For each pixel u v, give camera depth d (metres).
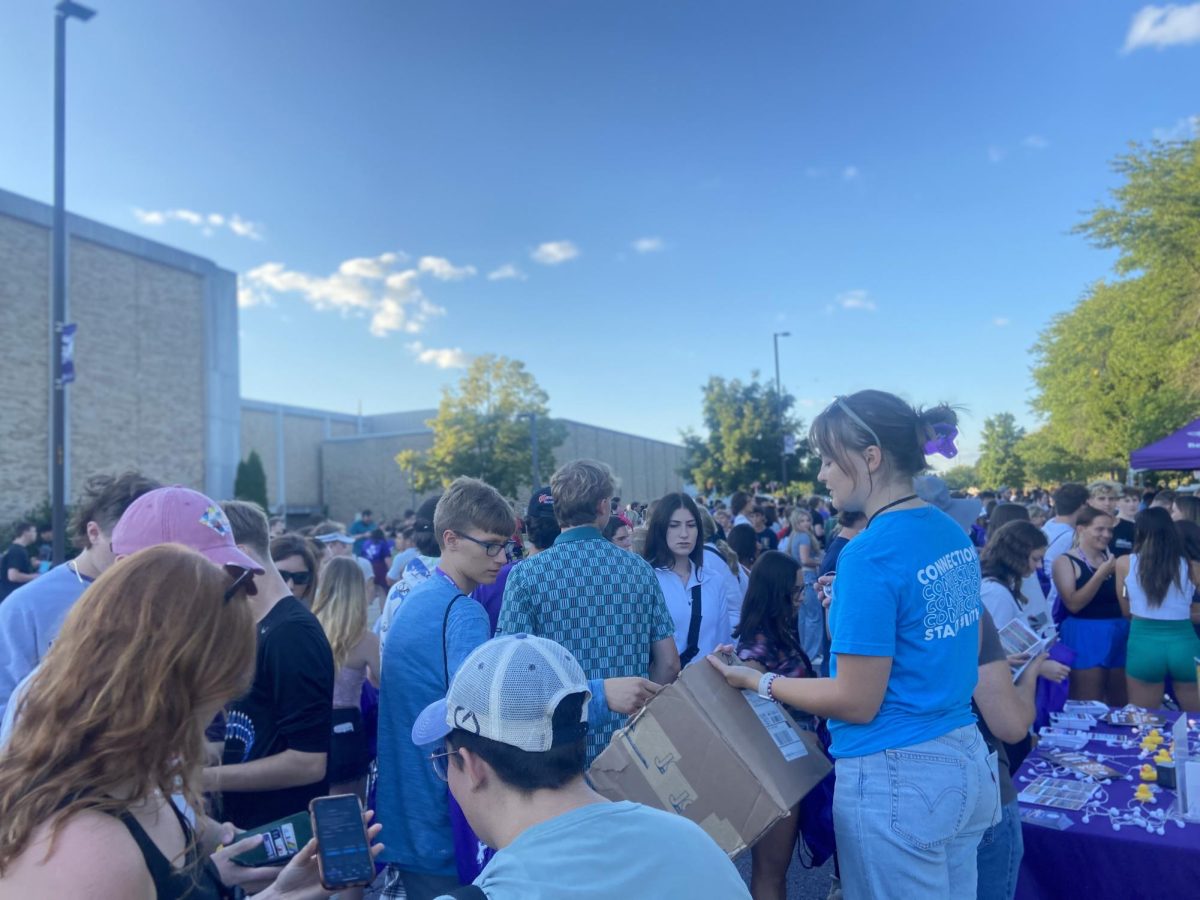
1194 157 19.52
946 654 2.18
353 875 1.65
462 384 35.12
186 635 1.39
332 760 4.19
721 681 2.47
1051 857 3.00
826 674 4.43
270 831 1.88
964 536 2.33
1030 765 3.70
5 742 1.34
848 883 2.21
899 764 2.12
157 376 28.84
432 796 2.73
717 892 1.37
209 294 31.02
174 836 1.42
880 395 2.32
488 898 1.29
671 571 4.52
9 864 1.22
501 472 33.84
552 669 1.51
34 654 2.75
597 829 1.39
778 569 3.79
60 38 11.33
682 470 38.81
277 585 2.69
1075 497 7.24
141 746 1.30
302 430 50.47
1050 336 35.31
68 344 11.33
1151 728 4.12
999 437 66.38
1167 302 20.39
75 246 26.02
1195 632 5.73
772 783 2.30
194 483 30.14
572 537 3.06
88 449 26.12
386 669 2.84
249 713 2.55
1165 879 2.81
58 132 11.29
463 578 3.01
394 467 49.34
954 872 2.21
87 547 2.94
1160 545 5.59
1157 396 22.45
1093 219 20.88
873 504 2.33
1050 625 4.58
